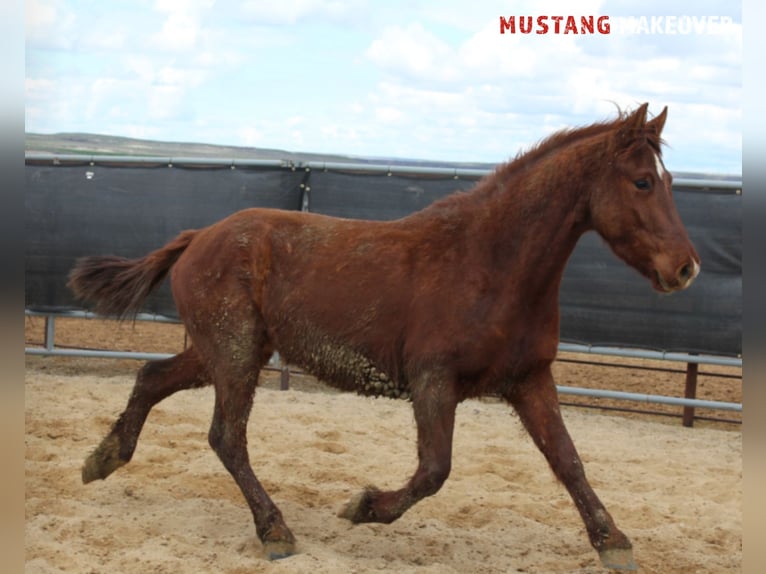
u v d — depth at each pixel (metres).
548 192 4.39
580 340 8.23
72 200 8.73
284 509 5.17
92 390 8.01
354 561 4.31
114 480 5.53
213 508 5.09
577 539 4.96
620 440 7.45
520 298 4.38
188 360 5.29
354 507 4.57
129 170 8.64
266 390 8.51
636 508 5.45
